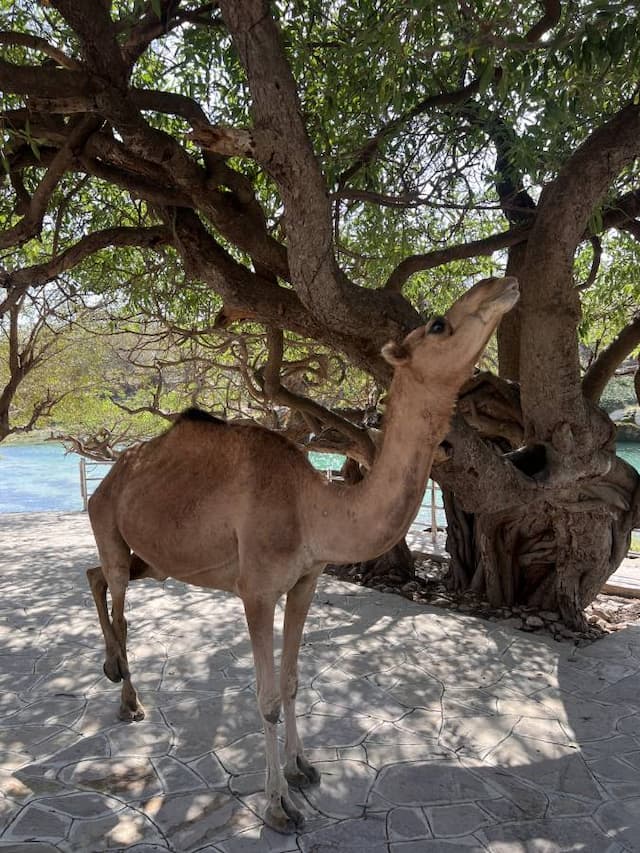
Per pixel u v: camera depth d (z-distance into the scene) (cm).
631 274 760
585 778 359
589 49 313
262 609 312
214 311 837
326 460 2288
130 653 535
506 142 496
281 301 508
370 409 771
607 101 491
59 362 1454
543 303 471
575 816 326
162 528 346
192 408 358
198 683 476
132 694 424
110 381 1492
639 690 470
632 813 330
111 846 302
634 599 785
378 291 462
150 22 409
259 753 381
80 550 961
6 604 675
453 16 354
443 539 1043
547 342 478
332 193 507
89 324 1428
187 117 426
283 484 314
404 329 452
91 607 663
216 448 338
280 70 329
